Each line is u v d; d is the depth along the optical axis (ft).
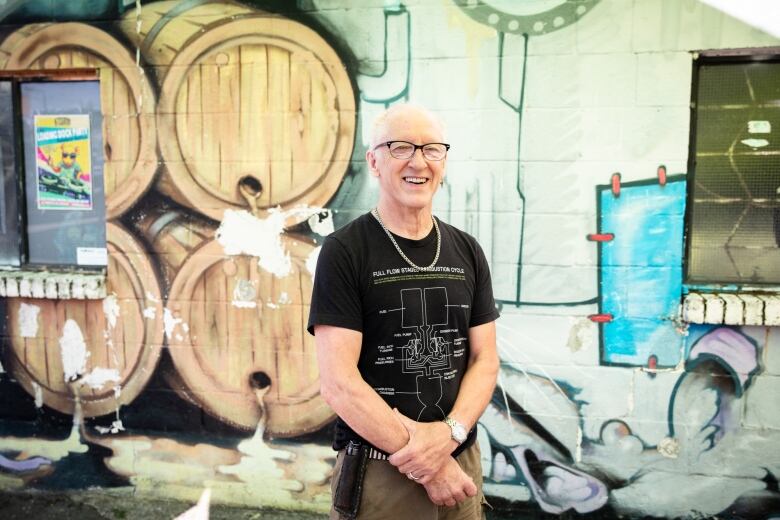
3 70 9.73
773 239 8.55
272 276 9.36
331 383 5.05
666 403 8.64
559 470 8.96
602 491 8.88
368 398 5.00
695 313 8.23
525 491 9.06
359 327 5.19
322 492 9.52
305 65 8.96
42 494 10.09
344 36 8.83
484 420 9.06
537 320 8.83
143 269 9.66
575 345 8.77
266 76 9.07
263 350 9.48
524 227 8.74
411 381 5.24
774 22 7.91
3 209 10.20
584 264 8.65
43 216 10.20
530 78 8.52
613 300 8.64
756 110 8.36
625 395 8.72
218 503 9.78
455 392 5.48
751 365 8.39
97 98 9.86
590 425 8.83
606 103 8.39
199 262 9.51
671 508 8.75
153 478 9.96
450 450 5.13
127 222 9.64
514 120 8.62
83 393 10.03
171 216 9.52
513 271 8.82
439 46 8.66
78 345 9.96
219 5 9.05
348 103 8.93
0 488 10.15
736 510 8.60
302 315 9.34
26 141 10.16
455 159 8.79
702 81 8.44
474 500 5.67
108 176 9.61
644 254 8.52
